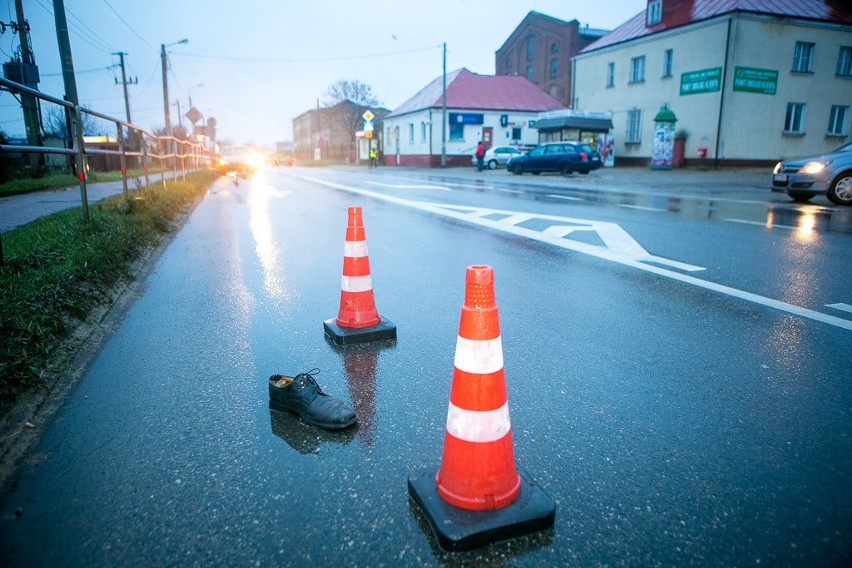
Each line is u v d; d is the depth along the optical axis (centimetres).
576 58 3650
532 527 191
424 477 214
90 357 349
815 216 966
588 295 490
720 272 566
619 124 3359
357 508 205
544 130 3281
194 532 193
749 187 1667
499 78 4484
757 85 2739
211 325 413
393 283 537
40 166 1708
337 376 321
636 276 555
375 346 369
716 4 2780
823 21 2770
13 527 195
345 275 386
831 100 2939
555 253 674
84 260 476
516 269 592
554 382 313
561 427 264
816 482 221
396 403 288
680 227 854
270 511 203
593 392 300
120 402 289
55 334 348
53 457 238
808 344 367
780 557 181
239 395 298
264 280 551
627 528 195
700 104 2814
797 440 252
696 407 283
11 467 231
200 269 602
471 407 194
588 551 184
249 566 177
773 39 2725
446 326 409
